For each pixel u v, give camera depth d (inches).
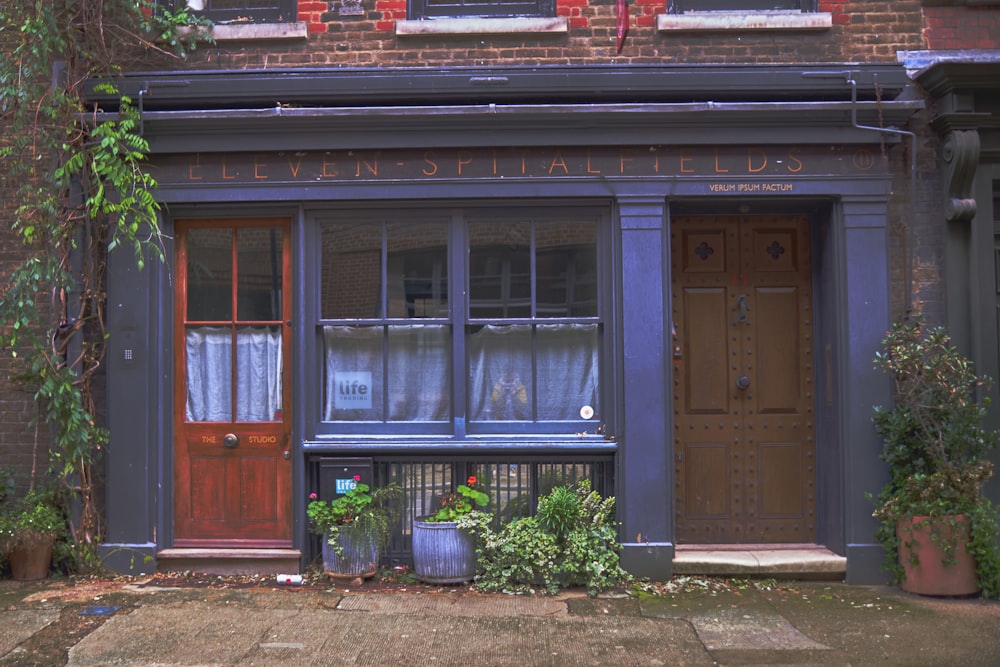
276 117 261.4
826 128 265.3
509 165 269.0
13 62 261.4
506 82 265.6
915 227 270.7
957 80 257.9
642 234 268.2
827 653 206.4
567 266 277.0
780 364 290.2
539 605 243.0
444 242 277.9
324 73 270.1
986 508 248.5
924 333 269.1
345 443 271.1
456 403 274.7
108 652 205.6
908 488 251.4
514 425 277.1
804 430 288.7
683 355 290.5
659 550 264.2
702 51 275.1
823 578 267.3
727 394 289.6
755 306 290.8
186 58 277.1
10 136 276.7
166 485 275.3
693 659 203.2
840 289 268.5
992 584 244.7
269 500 276.7
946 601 245.3
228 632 219.3
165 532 274.5
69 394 262.4
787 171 268.1
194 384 280.5
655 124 264.4
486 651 207.8
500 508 272.1
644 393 266.5
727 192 268.1
